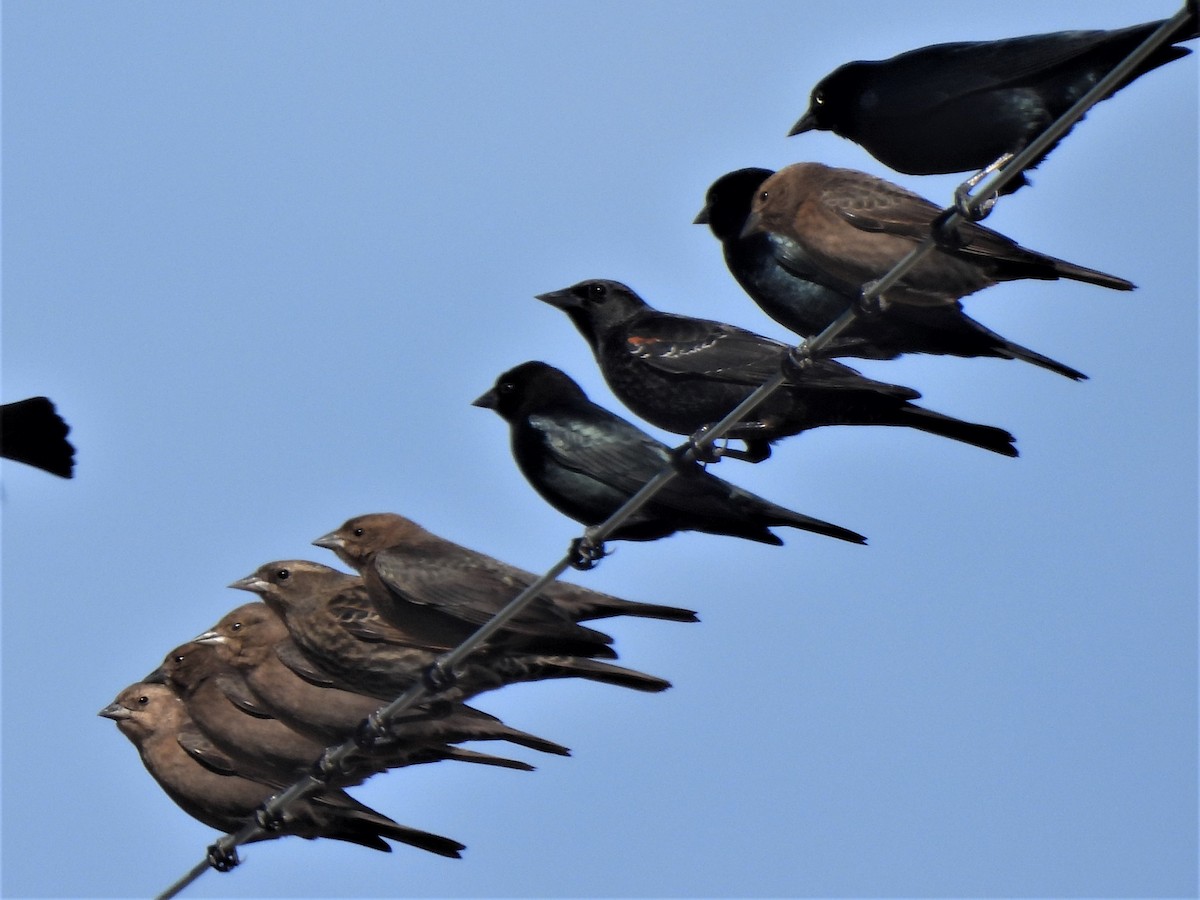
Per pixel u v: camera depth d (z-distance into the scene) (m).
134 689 18.58
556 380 16.86
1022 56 14.96
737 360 16.44
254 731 17.48
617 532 16.45
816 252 15.70
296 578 16.94
